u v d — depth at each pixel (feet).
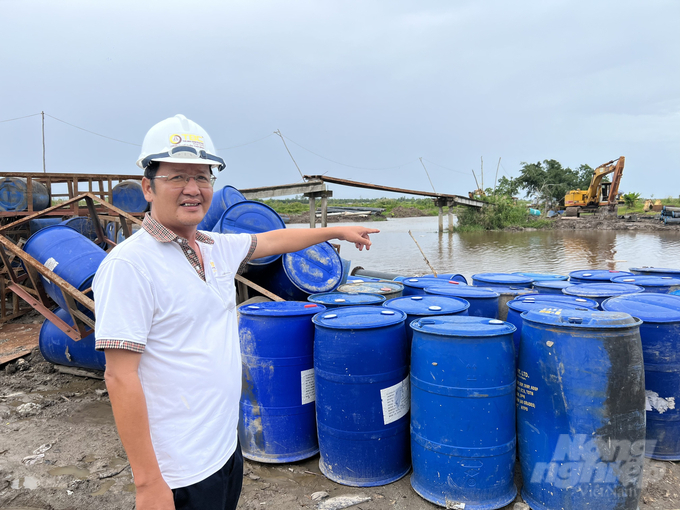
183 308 5.19
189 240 5.64
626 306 11.88
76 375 19.07
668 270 18.86
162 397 5.11
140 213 32.04
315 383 11.57
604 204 135.23
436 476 10.16
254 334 11.88
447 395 9.84
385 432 11.00
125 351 4.71
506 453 10.00
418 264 55.06
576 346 9.25
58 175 28.84
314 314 12.04
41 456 12.50
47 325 19.02
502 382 9.86
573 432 9.25
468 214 129.49
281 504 10.39
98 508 10.30
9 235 28.27
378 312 12.08
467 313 13.39
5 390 17.47
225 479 5.71
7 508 10.27
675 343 11.02
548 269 49.57
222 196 20.22
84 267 16.57
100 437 13.71
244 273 17.85
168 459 5.15
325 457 11.47
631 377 9.21
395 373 11.02
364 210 175.63
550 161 213.66
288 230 7.30
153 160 5.13
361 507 10.25
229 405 5.75
